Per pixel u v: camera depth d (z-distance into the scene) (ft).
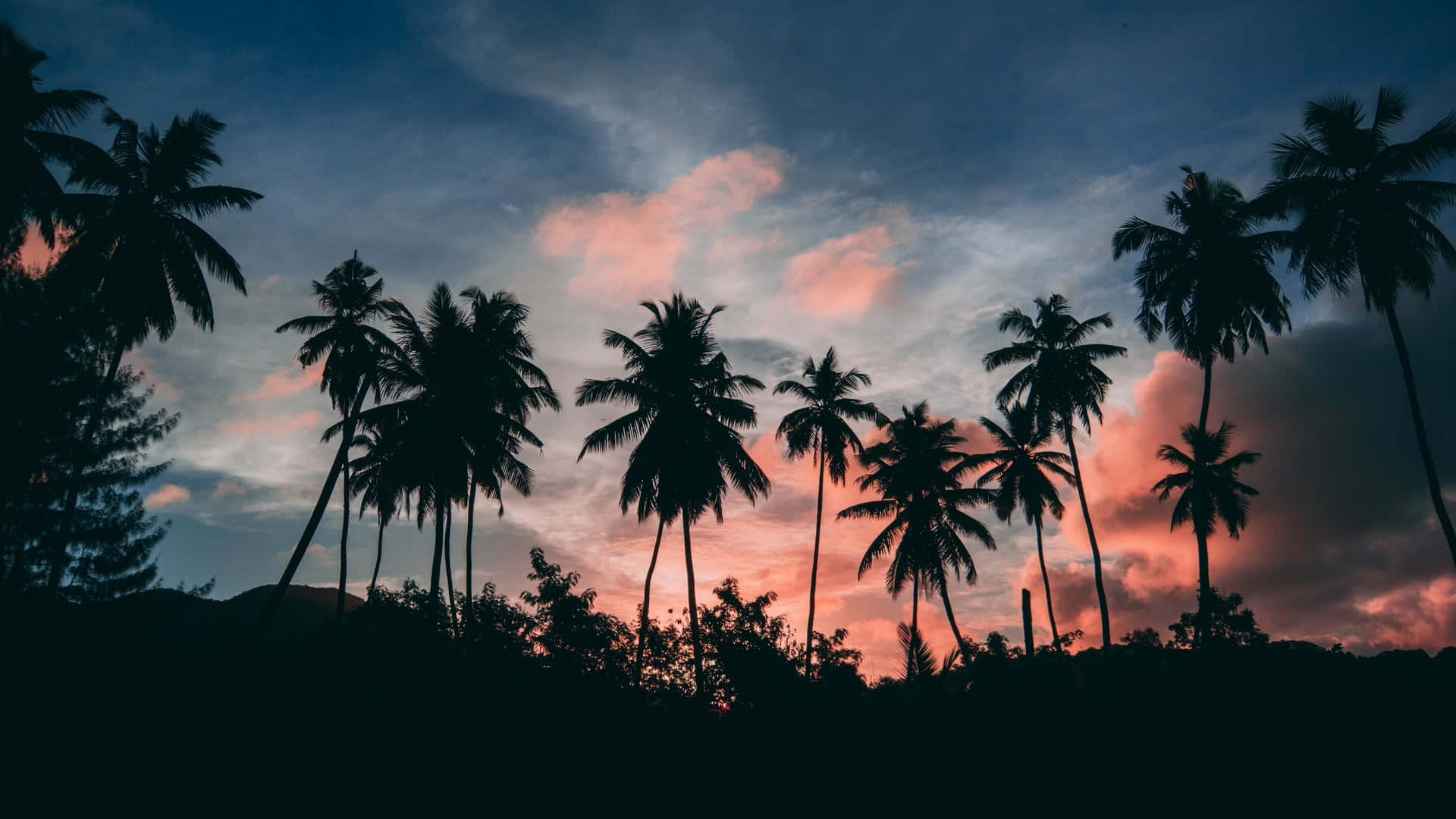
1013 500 146.10
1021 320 135.64
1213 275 106.11
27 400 92.53
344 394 120.06
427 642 65.46
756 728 38.75
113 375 97.50
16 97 84.58
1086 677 45.65
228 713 62.64
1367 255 88.48
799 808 36.22
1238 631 91.91
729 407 113.70
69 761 52.06
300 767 50.14
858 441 136.67
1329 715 39.14
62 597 104.47
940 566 143.64
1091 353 132.26
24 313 95.04
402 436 110.32
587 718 46.03
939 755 36.19
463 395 112.27
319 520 100.73
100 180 93.20
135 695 67.87
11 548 100.53
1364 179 90.79
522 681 50.83
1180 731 38.37
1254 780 36.29
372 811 44.88
